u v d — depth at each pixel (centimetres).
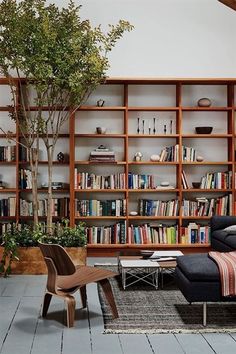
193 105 816
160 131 812
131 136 786
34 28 624
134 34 806
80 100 699
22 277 632
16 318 460
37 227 676
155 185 814
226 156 816
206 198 805
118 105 811
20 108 755
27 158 780
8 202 774
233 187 791
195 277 436
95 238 775
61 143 806
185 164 803
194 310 487
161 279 587
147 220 809
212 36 812
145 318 460
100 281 457
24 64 628
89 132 810
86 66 652
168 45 809
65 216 780
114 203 781
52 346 390
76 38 638
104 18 804
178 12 811
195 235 782
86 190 775
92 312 480
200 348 386
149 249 777
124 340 404
